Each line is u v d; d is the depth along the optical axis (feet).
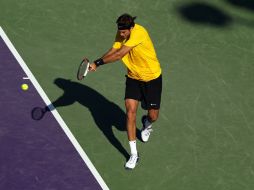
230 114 73.77
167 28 87.10
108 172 64.34
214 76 79.51
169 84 77.15
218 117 73.10
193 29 87.51
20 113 70.08
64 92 73.97
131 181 63.67
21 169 63.36
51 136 67.77
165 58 81.46
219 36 86.84
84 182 62.85
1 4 87.20
